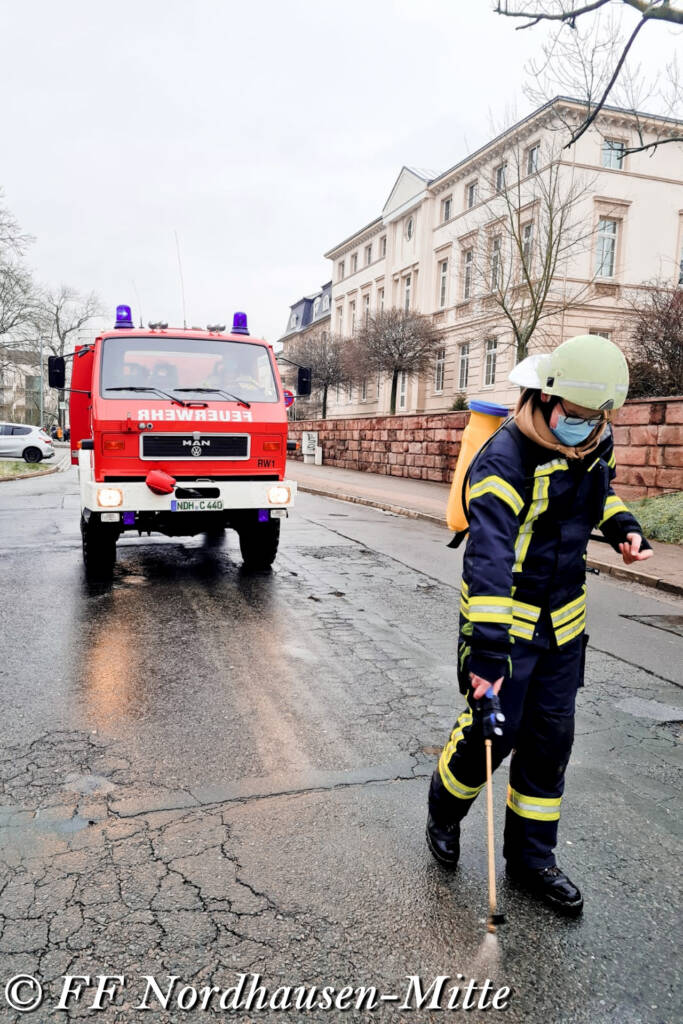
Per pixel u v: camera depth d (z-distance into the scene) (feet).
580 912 8.41
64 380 26.14
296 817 10.16
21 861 9.00
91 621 19.67
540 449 7.72
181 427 23.62
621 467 45.03
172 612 20.79
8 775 11.15
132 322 26.09
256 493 24.30
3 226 122.42
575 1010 7.03
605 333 93.09
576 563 8.09
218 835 9.68
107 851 9.24
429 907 8.40
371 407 150.61
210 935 7.81
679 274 96.73
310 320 215.10
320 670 16.34
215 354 25.46
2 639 17.90
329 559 30.01
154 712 13.67
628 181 91.97
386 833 9.85
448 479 67.15
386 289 145.18
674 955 7.81
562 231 65.10
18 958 7.39
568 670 8.34
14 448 102.17
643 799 11.15
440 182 120.26
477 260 97.14
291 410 179.01
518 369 7.91
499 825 10.19
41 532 34.94
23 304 145.38
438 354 123.54
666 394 59.21
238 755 12.01
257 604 21.99
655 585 27.58
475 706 7.74
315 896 8.50
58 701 14.07
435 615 21.70
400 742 12.71
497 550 7.53
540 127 84.33
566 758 8.57
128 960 7.42
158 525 23.80
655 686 16.39
